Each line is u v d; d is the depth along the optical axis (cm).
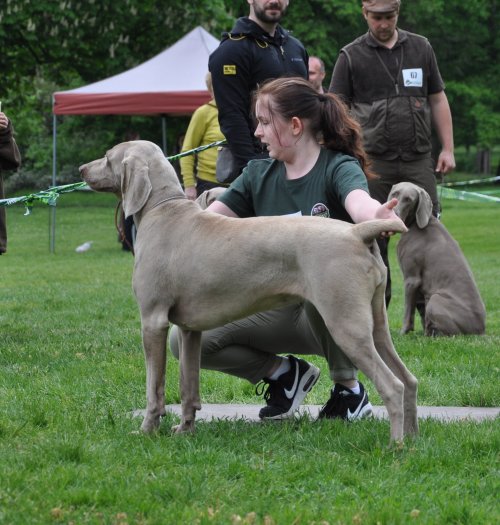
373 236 427
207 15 2805
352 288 423
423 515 361
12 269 1619
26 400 577
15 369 695
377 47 859
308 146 491
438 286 876
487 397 595
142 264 476
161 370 479
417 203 867
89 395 598
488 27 4034
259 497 384
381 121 856
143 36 2873
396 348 773
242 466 418
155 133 3094
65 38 2659
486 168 4519
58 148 3638
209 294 458
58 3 2617
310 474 412
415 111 859
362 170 493
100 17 2711
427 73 871
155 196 485
